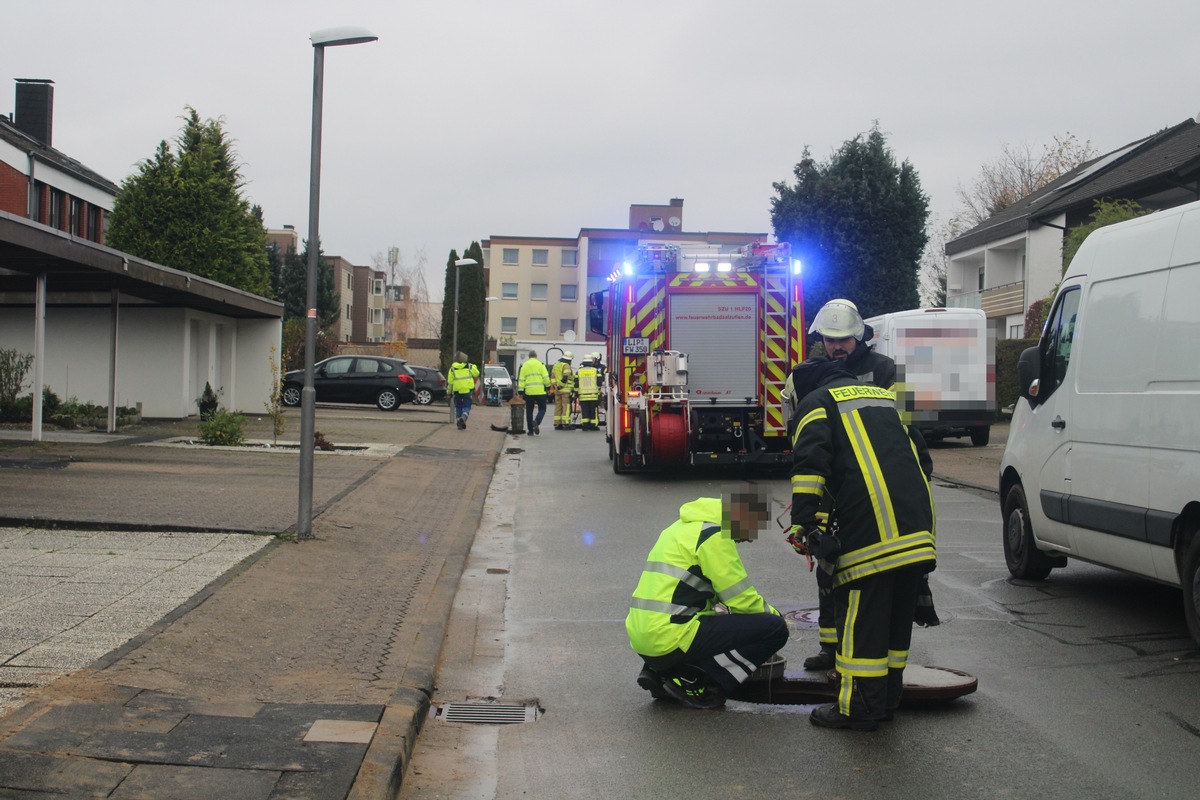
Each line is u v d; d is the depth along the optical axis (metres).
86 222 32.59
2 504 10.45
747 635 5.64
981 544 10.84
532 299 85.81
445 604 7.88
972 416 21.12
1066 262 24.58
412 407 38.88
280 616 7.03
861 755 4.96
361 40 9.55
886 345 21.36
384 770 4.36
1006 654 6.71
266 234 29.42
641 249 16.11
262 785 4.10
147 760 4.28
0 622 6.38
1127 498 7.31
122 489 11.88
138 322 24.34
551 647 7.08
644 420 15.85
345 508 11.77
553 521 12.61
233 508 10.97
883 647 5.23
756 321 16.12
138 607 6.86
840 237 39.41
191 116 28.39
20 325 24.52
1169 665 6.45
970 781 4.62
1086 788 4.54
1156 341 7.05
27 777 4.04
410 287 102.88
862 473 5.18
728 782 4.66
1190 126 33.16
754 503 5.61
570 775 4.79
